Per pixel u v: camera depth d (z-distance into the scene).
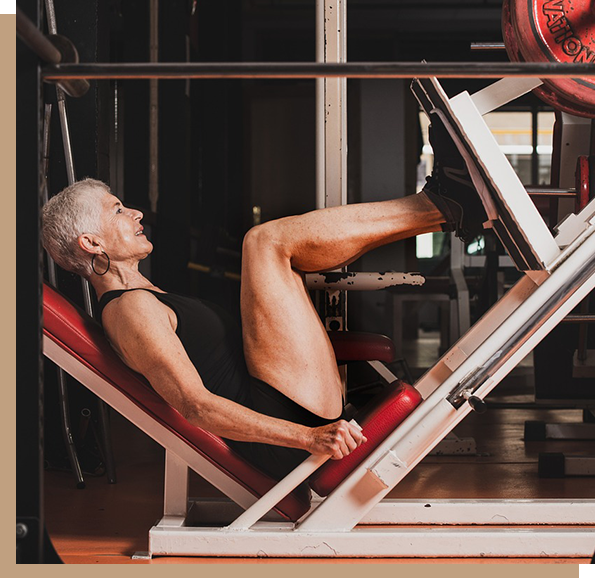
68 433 2.65
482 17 8.99
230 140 6.79
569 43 1.97
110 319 1.84
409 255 8.15
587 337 3.13
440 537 1.87
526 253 1.84
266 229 1.91
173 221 4.61
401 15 8.94
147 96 4.46
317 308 2.59
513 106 9.37
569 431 3.42
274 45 9.23
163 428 1.88
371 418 1.82
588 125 2.80
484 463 2.97
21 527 1.36
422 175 9.41
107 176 2.98
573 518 2.10
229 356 1.93
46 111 2.76
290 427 1.75
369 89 8.60
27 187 1.34
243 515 1.87
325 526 1.87
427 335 9.82
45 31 2.77
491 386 1.82
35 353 1.35
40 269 1.35
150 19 4.38
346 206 1.93
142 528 2.14
